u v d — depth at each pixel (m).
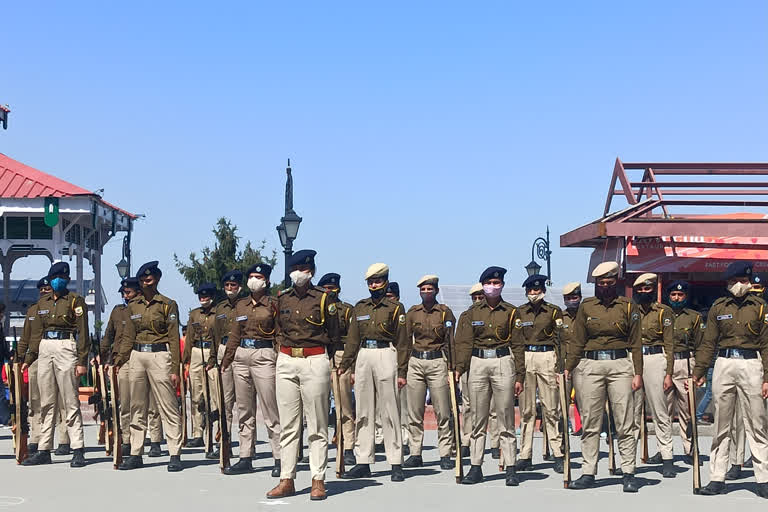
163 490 9.73
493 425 11.99
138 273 11.24
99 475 10.78
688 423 12.03
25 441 11.71
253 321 10.82
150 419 12.49
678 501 9.15
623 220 17.06
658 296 17.89
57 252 32.66
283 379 9.41
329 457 12.48
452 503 8.98
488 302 10.30
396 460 10.45
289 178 20.84
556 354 11.49
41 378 11.62
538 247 30.67
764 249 17.66
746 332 9.45
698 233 16.92
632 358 9.80
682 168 19.45
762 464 9.44
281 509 8.65
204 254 39.75
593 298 9.92
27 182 32.50
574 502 9.06
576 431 14.96
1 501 9.09
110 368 12.35
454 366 11.09
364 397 10.68
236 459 12.20
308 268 9.46
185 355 13.45
